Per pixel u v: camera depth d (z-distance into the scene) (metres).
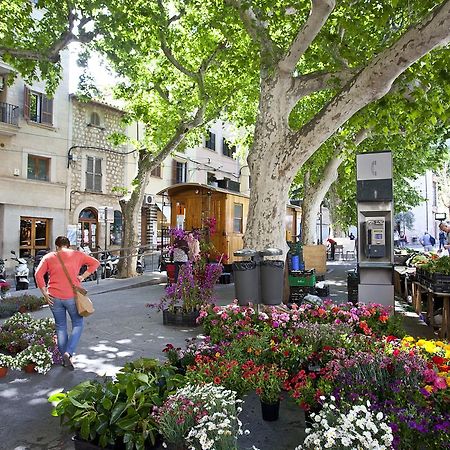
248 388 4.05
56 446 3.59
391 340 4.61
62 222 23.56
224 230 14.97
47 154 22.98
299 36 7.57
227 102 16.22
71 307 5.70
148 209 28.20
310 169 16.70
